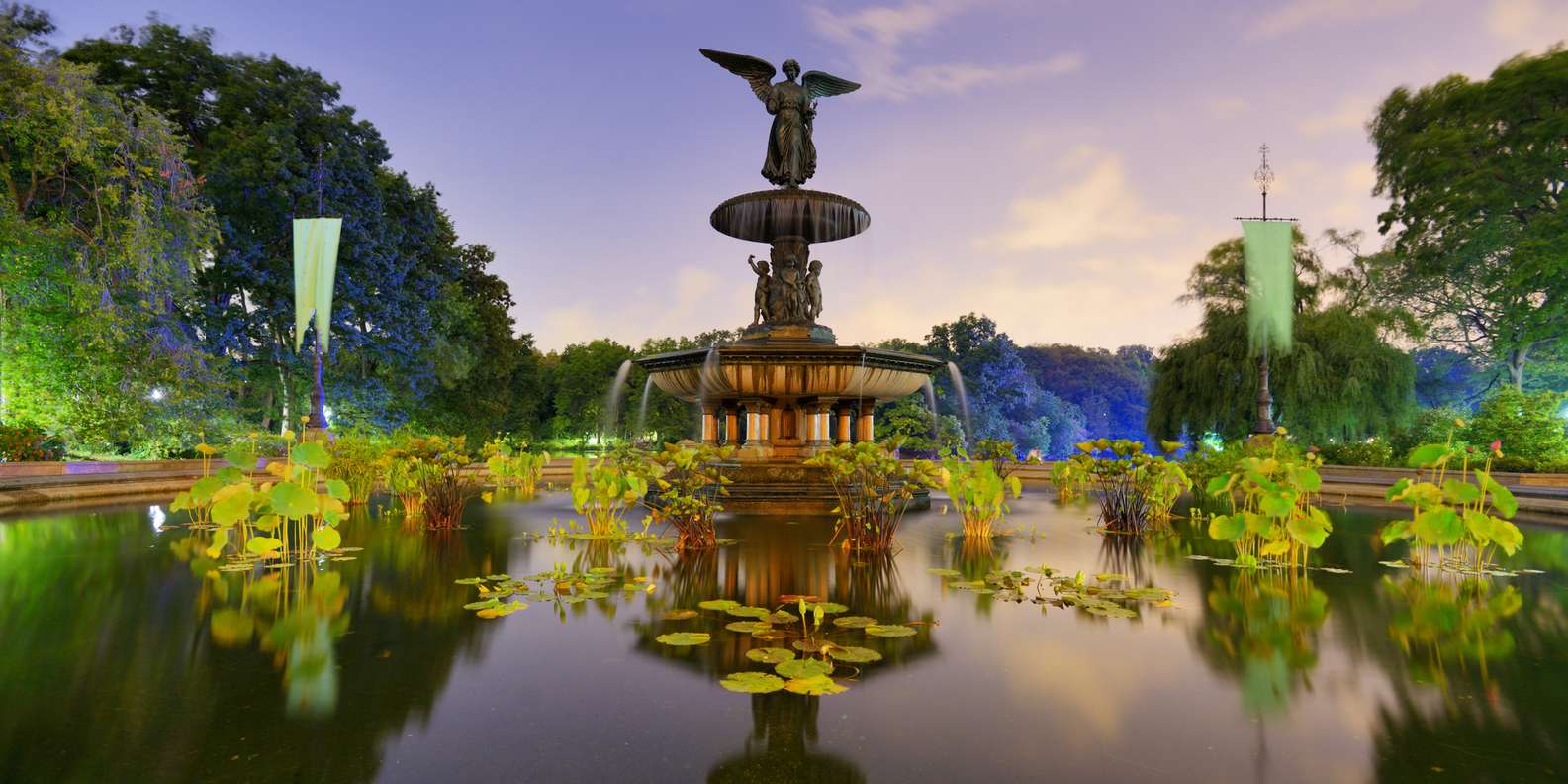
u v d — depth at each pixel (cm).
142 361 1324
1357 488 1098
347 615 348
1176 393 2119
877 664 274
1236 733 210
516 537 623
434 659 278
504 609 354
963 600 384
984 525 625
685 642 298
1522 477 1189
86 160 1228
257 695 239
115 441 1329
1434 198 2003
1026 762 191
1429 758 192
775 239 1042
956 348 3566
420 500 750
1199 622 338
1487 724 216
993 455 944
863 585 421
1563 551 565
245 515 465
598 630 322
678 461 566
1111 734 210
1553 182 1950
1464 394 2450
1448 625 331
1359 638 309
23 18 1579
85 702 232
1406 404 1880
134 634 313
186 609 360
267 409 2014
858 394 961
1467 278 2114
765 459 930
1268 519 479
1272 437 1391
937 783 179
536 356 3497
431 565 484
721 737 207
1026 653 288
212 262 1762
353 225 1872
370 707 229
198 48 1862
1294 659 280
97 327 1210
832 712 226
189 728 212
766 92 1017
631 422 3114
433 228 2280
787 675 253
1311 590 410
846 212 991
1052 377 5428
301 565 481
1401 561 511
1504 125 1953
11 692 240
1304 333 1931
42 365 1240
